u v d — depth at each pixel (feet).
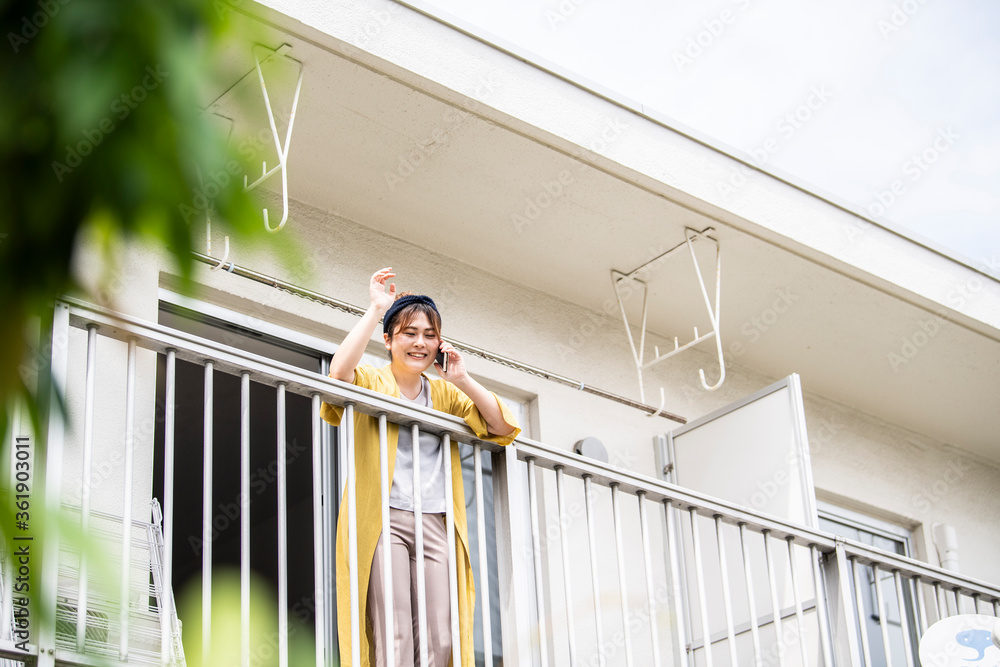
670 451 19.69
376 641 10.52
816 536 14.20
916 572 15.11
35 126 1.96
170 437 9.16
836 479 22.18
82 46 2.01
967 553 23.41
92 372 8.86
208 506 9.18
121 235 2.03
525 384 18.65
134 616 11.52
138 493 13.71
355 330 11.14
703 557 18.61
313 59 14.32
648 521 18.97
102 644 10.19
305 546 17.63
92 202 1.99
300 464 18.31
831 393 22.71
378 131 15.74
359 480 11.21
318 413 10.32
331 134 15.76
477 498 11.48
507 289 19.07
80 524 2.31
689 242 18.01
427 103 15.25
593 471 12.23
